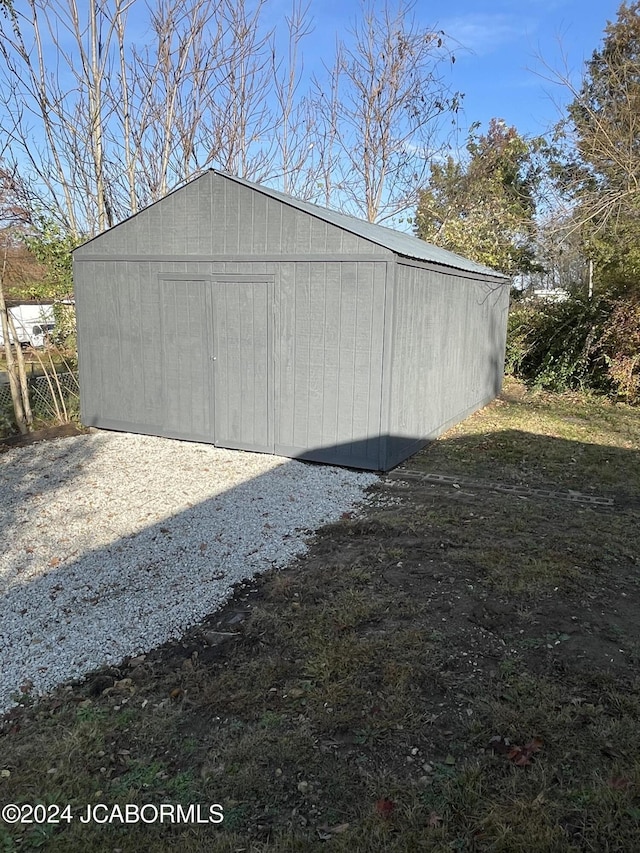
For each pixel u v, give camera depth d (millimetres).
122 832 1912
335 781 2100
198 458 6496
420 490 5504
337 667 2768
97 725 2412
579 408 9992
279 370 6395
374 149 17359
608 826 1893
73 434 7641
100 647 2988
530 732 2324
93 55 11883
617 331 10375
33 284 9250
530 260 15531
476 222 14742
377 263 5676
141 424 7473
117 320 7316
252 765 2178
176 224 6680
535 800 1990
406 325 6113
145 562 3951
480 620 3188
